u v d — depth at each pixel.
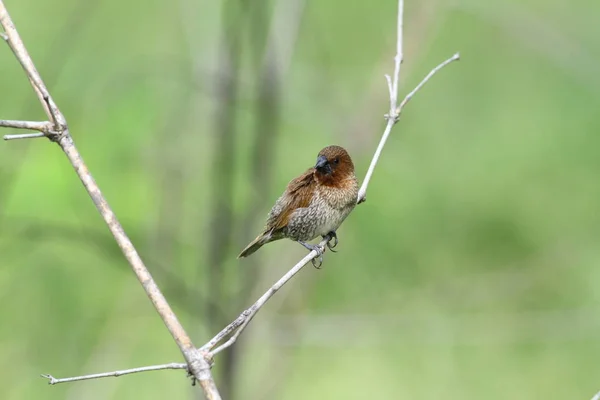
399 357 15.56
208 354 6.77
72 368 13.44
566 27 16.41
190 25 13.02
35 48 14.77
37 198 11.95
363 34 15.94
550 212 15.48
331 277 14.29
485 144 15.91
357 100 15.29
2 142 11.95
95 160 12.62
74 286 13.55
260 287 13.30
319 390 15.29
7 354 13.38
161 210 12.57
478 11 15.01
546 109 16.22
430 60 16.61
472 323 14.60
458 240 15.07
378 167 14.74
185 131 13.08
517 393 15.09
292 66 14.23
